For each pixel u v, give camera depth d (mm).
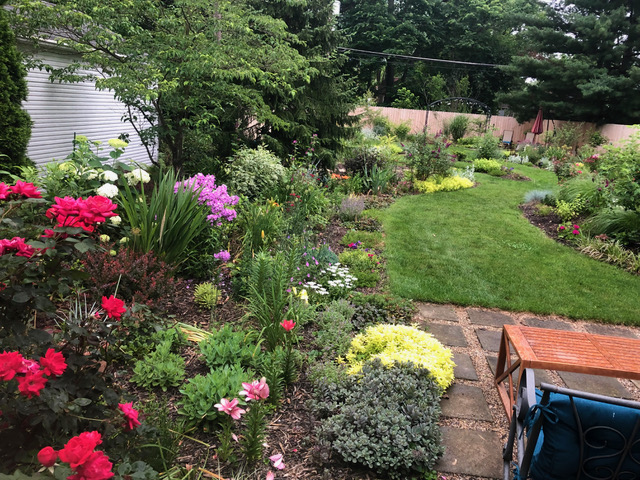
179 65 6574
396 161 12070
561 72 22781
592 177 9086
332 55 10695
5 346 1704
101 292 3387
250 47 7605
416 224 7820
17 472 1562
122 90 6391
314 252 5324
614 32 23281
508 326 3158
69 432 1753
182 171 7934
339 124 11273
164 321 3559
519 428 2186
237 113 9141
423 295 5031
